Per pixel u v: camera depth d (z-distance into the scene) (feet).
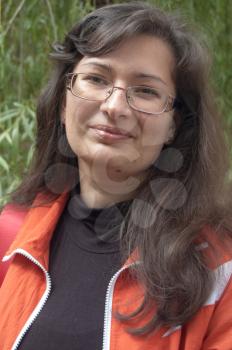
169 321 3.90
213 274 4.03
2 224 4.93
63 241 4.57
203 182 4.42
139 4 4.32
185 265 4.00
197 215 4.26
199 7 8.37
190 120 4.51
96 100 4.20
